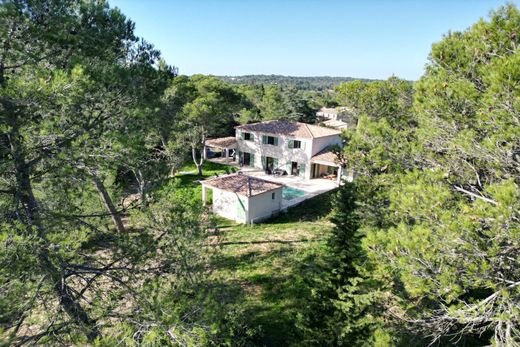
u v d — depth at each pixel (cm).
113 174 704
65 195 664
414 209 607
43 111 541
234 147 3944
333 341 738
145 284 586
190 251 667
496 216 481
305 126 3653
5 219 566
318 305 777
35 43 645
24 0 623
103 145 593
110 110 715
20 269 467
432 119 755
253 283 1374
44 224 579
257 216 2323
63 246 529
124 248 653
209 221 759
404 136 920
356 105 1670
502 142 622
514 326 532
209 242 791
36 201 643
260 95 6738
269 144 3644
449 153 734
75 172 584
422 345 718
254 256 1636
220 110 3450
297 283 1350
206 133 3319
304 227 2138
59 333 527
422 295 573
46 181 617
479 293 820
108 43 782
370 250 612
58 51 688
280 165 3597
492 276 514
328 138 3497
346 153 987
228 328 641
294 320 1055
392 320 748
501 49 675
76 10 747
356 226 786
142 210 691
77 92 552
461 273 520
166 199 712
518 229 466
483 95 643
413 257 543
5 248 438
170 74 970
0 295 456
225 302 648
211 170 3634
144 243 653
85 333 516
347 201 800
